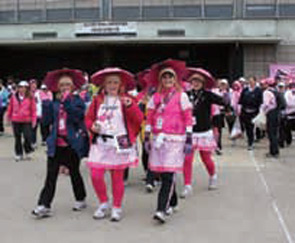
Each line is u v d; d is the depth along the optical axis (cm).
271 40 2205
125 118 598
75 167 634
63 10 2342
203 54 2480
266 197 719
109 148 589
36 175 889
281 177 867
